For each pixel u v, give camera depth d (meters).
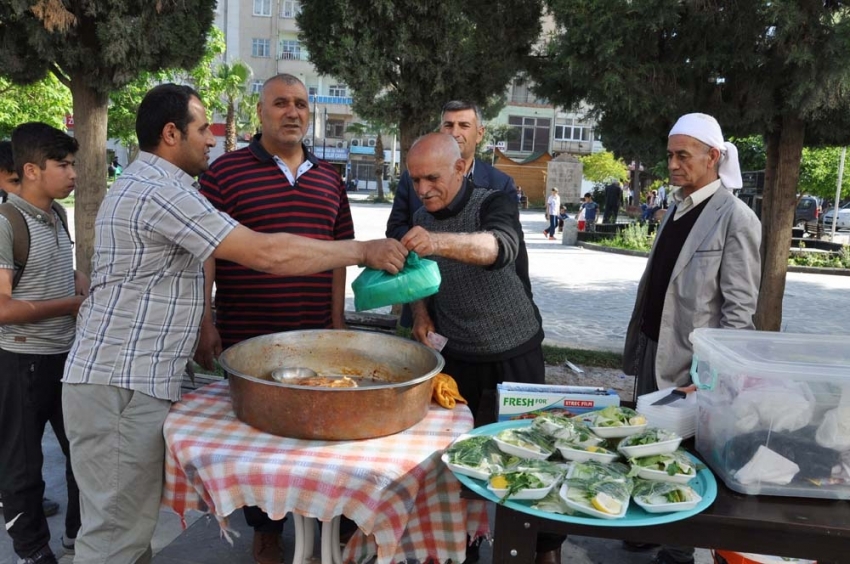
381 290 1.84
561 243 17.64
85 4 4.68
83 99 5.35
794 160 4.73
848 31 3.47
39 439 2.55
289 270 1.86
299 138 2.68
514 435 1.76
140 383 1.92
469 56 4.68
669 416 1.89
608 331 7.22
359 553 2.02
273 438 1.82
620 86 3.84
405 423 1.85
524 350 2.56
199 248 1.83
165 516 3.14
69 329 2.59
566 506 1.52
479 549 2.93
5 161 2.55
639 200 30.72
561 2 3.93
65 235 2.62
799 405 1.59
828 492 1.59
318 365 2.26
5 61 4.83
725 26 3.80
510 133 48.41
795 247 16.47
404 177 3.34
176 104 1.98
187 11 5.14
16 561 2.71
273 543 2.71
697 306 2.50
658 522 1.46
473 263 2.05
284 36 48.06
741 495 1.62
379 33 4.68
